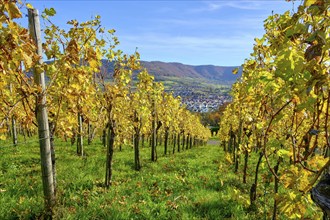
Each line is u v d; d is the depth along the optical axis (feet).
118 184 34.50
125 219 23.07
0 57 14.08
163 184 35.29
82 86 22.38
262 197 29.96
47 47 20.52
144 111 42.83
